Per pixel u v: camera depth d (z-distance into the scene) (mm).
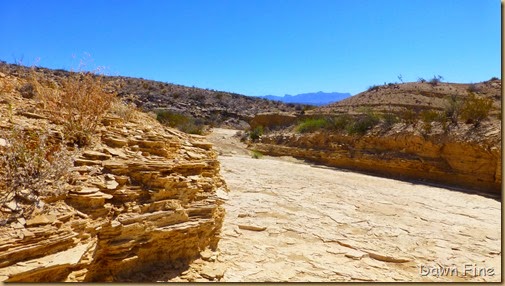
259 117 36406
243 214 8859
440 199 12258
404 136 18125
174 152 6195
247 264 6000
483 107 16375
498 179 13742
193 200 5453
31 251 3266
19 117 5160
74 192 4055
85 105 5668
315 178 14992
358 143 20453
